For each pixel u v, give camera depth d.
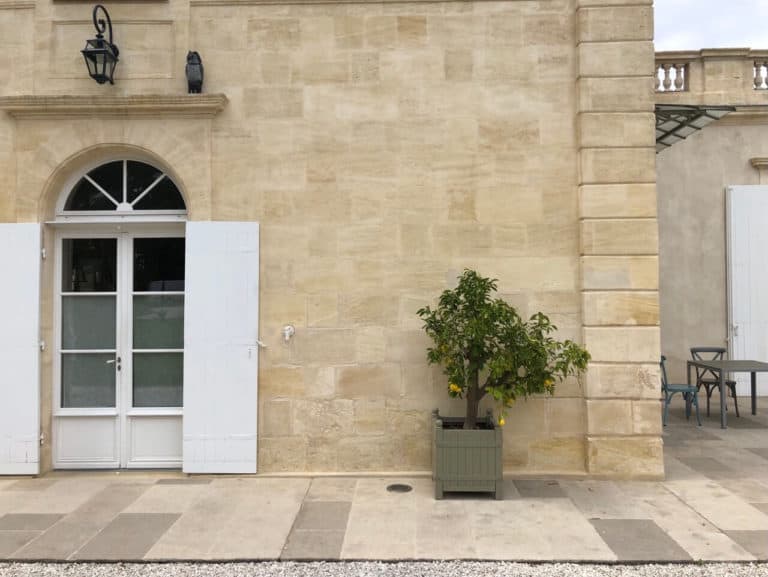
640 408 5.22
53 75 5.46
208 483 5.17
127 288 5.61
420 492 4.93
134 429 5.58
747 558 3.76
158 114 5.36
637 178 5.25
